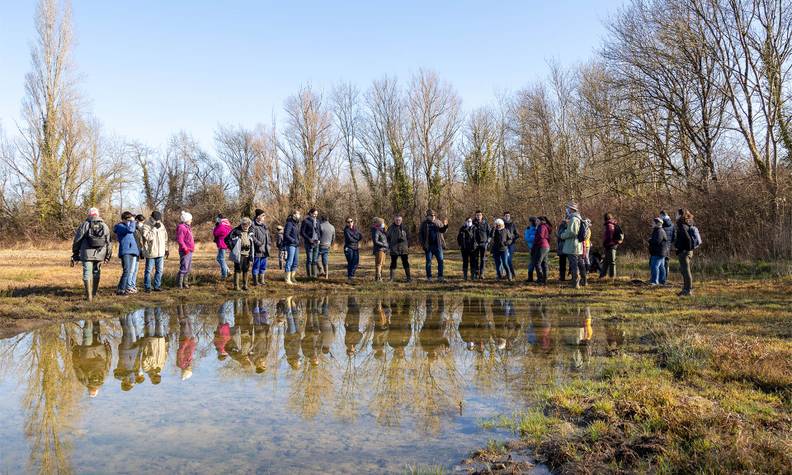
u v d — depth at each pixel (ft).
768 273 45.44
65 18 118.11
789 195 55.67
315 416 14.75
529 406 15.33
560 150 102.12
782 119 59.67
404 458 12.05
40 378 18.57
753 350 19.13
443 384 17.56
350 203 127.03
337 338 25.07
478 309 33.55
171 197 161.99
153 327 27.86
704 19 64.49
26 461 11.96
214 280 45.32
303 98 129.08
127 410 15.31
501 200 108.06
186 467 11.63
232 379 18.40
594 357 20.49
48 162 116.78
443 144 126.62
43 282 42.86
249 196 140.46
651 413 13.82
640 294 38.04
